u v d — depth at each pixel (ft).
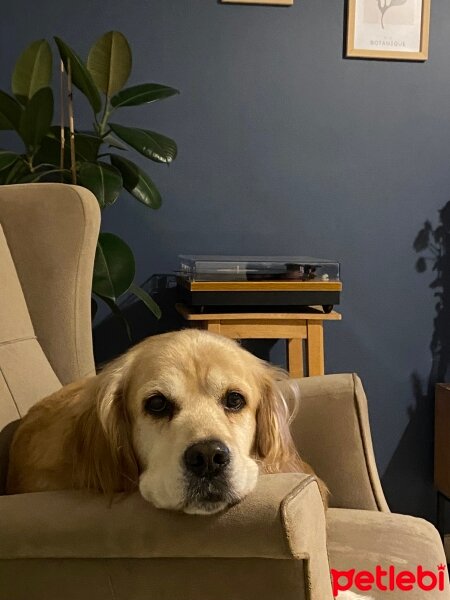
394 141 8.43
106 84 6.81
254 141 8.23
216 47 8.07
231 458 2.86
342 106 8.32
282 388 4.39
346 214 8.43
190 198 8.20
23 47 7.79
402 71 8.38
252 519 2.51
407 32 8.28
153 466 3.14
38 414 3.96
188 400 3.39
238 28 8.09
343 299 8.48
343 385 4.83
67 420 3.67
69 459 3.43
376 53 8.25
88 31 7.88
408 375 8.61
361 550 4.00
